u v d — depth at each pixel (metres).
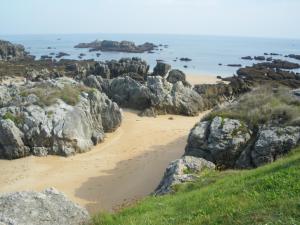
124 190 26.31
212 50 184.00
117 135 38.78
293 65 103.81
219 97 54.62
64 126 33.72
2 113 33.97
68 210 13.70
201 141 27.03
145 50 167.50
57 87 39.38
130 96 49.38
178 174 21.45
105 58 131.25
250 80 70.00
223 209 12.07
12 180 27.97
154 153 33.72
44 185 27.19
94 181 27.88
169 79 63.47
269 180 13.55
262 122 27.22
